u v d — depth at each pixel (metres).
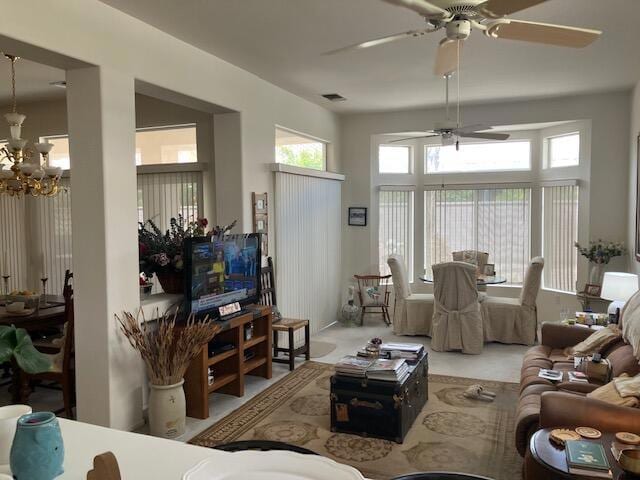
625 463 1.80
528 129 7.11
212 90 4.56
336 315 7.47
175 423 3.58
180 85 4.15
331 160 7.29
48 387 4.66
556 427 2.41
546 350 4.40
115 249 3.53
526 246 7.28
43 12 2.99
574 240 6.65
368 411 3.54
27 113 6.06
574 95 6.33
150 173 5.66
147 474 1.19
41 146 4.61
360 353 3.87
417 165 7.75
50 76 4.89
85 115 3.45
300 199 6.27
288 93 6.00
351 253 7.61
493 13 2.19
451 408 4.07
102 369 3.52
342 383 3.60
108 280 3.48
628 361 3.21
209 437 3.59
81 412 3.61
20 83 5.15
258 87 5.34
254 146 5.28
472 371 5.05
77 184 3.50
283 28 3.91
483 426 3.72
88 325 3.54
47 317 4.33
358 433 3.58
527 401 3.11
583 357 3.87
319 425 3.77
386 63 4.87
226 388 4.45
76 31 3.20
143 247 4.18
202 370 3.90
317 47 4.37
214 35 4.05
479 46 4.39
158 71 3.90
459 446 3.41
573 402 2.44
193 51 4.31
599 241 6.32
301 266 6.32
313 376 4.93
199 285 4.03
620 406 2.42
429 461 3.20
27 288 6.20
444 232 7.70
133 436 1.41
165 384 3.55
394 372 3.47
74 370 3.96
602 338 3.90
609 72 5.27
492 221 7.44
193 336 3.65
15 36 2.83
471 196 7.54
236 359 4.38
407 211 7.76
